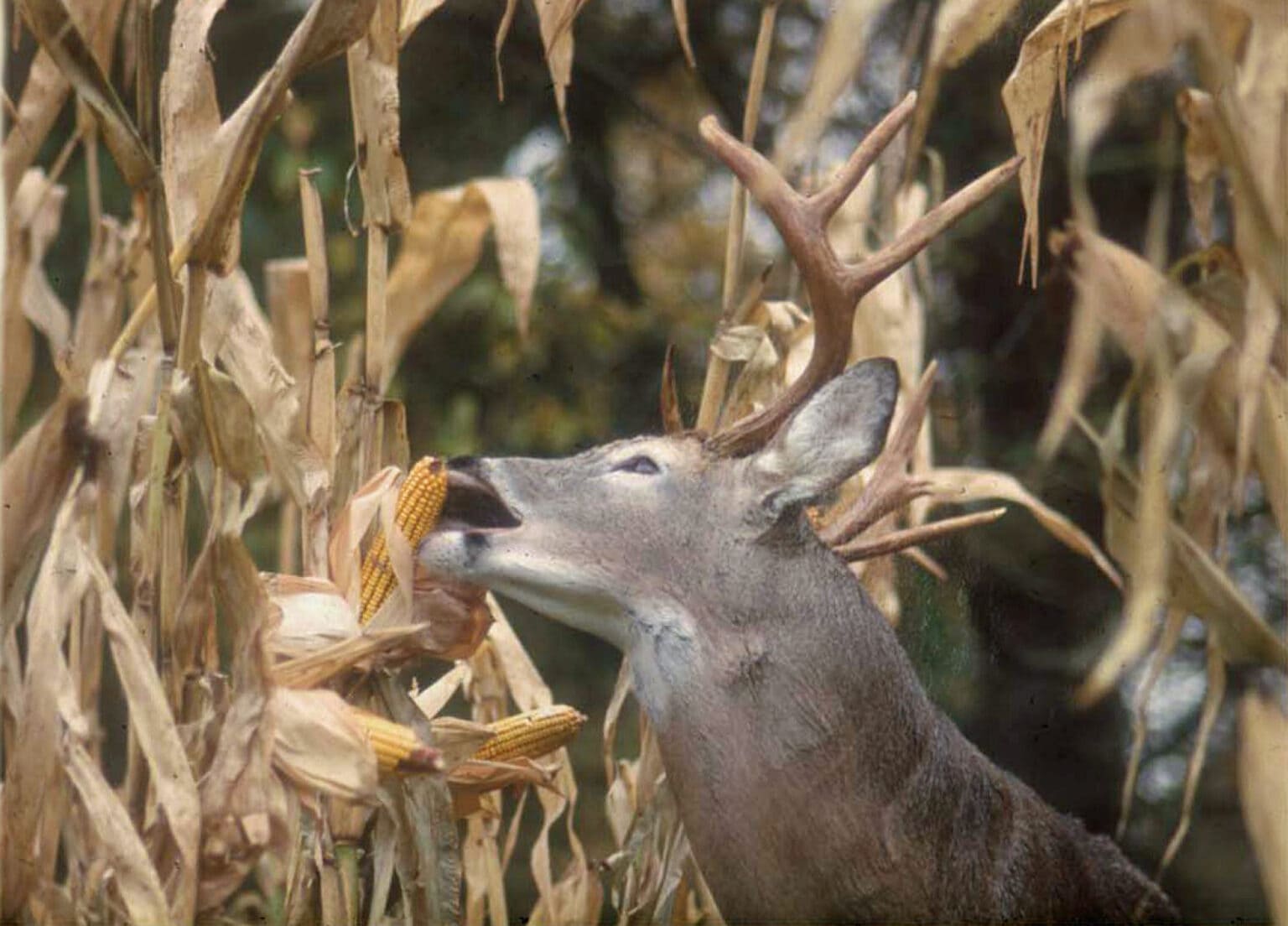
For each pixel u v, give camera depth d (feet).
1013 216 41.75
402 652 20.71
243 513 19.70
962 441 40.88
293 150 44.32
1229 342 23.30
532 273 25.22
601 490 21.33
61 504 20.11
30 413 41.68
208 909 19.31
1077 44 22.07
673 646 20.89
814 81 19.57
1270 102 21.65
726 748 20.58
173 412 20.11
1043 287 40.91
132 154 19.21
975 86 40.68
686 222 50.34
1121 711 40.70
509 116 47.96
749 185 22.25
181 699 20.33
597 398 46.39
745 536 21.07
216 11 20.66
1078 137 22.31
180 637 20.22
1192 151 24.12
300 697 19.27
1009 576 39.45
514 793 24.61
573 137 48.47
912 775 20.92
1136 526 24.04
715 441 21.90
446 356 45.57
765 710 20.57
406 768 19.76
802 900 20.45
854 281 21.95
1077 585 39.86
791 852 20.40
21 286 20.90
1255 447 23.22
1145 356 23.75
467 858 24.18
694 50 48.75
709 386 25.49
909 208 29.78
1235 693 40.40
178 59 20.53
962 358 41.81
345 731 19.13
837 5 20.10
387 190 22.59
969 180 41.75
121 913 19.44
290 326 25.88
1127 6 22.31
